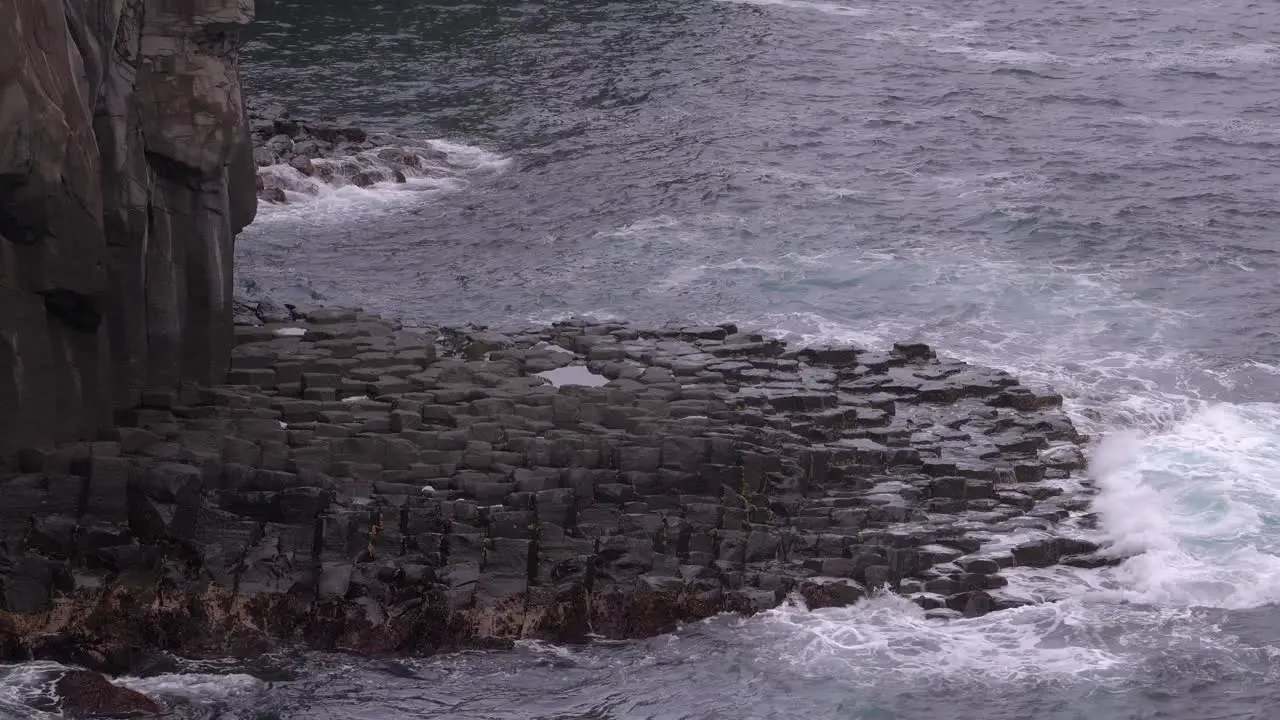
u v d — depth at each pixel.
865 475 41.03
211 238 41.19
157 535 35.09
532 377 44.00
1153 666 34.31
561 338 47.97
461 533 35.72
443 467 38.09
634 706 32.69
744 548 36.78
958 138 75.81
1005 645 35.09
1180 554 38.59
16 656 33.00
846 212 64.06
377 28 94.31
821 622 35.62
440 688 33.06
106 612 33.69
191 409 40.06
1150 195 67.31
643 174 69.06
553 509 36.44
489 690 33.09
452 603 34.41
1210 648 35.03
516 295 54.38
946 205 65.12
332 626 34.12
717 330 48.97
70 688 31.70
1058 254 59.41
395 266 57.62
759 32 96.31
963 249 59.78
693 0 104.38
